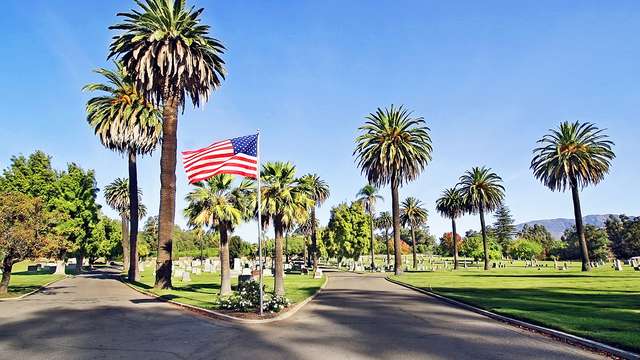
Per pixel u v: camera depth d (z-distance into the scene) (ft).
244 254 291.38
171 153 97.50
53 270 176.35
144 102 121.08
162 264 94.79
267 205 79.46
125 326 48.70
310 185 86.38
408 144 171.01
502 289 91.04
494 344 37.47
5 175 161.79
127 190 253.65
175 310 63.31
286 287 105.19
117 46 93.56
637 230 340.18
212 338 41.27
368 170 182.80
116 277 153.79
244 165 58.90
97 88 121.60
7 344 38.70
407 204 279.08
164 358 33.14
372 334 42.98
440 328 46.21
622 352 32.32
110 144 132.26
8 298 80.43
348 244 240.12
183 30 94.12
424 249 513.45
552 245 426.10
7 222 85.81
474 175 234.79
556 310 55.01
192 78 96.89
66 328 47.39
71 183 179.01
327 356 33.40
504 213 513.86
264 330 45.88
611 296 72.33
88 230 184.96
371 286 115.03
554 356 32.86
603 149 179.32
